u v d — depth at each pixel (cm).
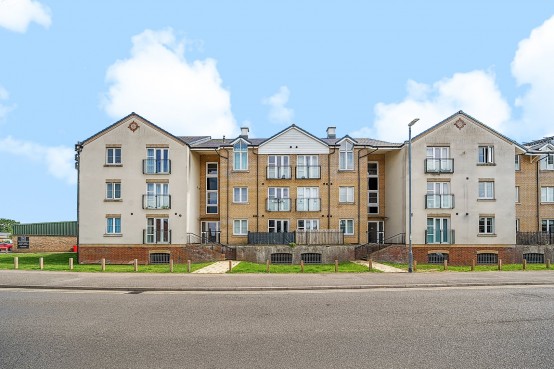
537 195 3388
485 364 700
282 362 712
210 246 3048
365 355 750
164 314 1118
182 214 3056
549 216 3381
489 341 839
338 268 2423
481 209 3105
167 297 1427
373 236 3584
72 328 959
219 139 3816
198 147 3294
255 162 3350
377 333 905
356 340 848
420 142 3134
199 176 3538
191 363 709
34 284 1688
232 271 2247
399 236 3228
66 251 4469
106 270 2300
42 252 4353
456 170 3123
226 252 3048
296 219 3309
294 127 3359
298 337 873
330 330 933
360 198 3309
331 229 3212
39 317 1081
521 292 1520
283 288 1625
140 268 2473
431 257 3069
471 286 1705
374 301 1324
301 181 3334
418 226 3080
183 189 3072
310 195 3331
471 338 862
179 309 1193
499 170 3136
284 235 3130
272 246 3000
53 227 4522
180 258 3014
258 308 1205
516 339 853
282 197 3331
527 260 3088
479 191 3130
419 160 3123
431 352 767
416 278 1891
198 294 1502
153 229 3042
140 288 1614
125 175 3070
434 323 1000
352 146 3353
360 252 3059
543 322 1009
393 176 3409
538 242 3191
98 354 760
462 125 3152
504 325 977
